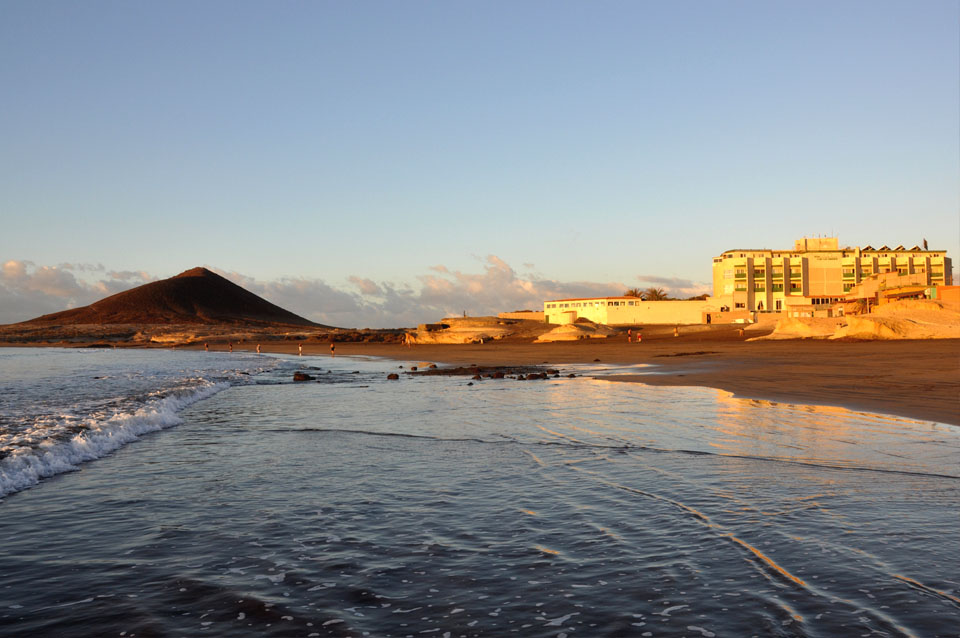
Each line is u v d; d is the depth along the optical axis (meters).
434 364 44.78
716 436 12.41
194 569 5.68
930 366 28.16
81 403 19.84
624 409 17.14
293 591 5.14
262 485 8.95
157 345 147.38
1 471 9.53
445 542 6.32
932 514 6.87
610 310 97.75
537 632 4.35
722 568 5.42
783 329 65.88
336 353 81.31
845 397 18.38
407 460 10.61
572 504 7.64
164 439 13.43
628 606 4.73
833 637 4.16
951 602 4.65
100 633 4.43
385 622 4.56
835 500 7.52
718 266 105.31
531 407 18.22
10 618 4.70
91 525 7.13
